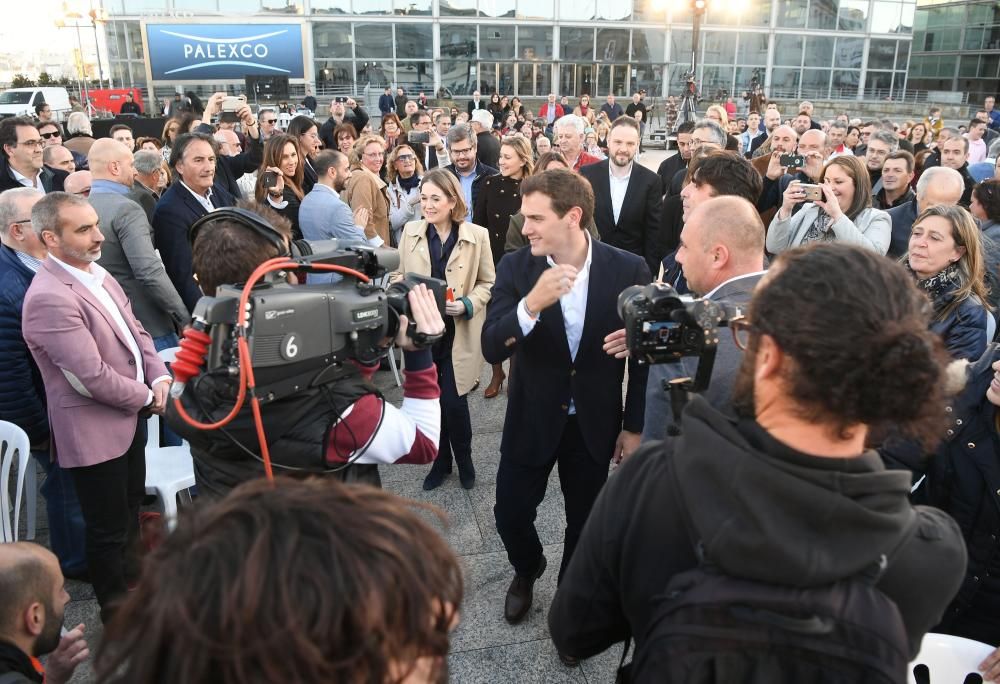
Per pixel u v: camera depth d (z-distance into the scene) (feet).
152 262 11.70
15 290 9.07
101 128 40.22
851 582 2.64
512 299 7.59
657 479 3.13
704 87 92.63
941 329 8.30
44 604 5.38
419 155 23.30
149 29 79.15
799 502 2.58
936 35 108.68
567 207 6.98
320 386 4.46
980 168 21.27
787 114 87.66
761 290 2.91
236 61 81.97
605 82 90.99
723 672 2.58
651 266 15.52
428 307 4.59
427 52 87.66
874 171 18.66
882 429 2.92
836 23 92.48
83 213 7.76
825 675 2.51
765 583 2.64
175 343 12.70
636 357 4.32
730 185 7.43
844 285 2.65
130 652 1.86
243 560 1.84
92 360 7.55
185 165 12.50
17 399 9.21
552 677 7.73
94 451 7.80
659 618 2.84
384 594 1.88
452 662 7.92
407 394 5.12
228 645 1.73
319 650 1.76
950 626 6.57
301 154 16.62
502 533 8.21
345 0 84.33
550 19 87.97
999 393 5.81
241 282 4.48
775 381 2.79
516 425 7.75
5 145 16.35
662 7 88.58
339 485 2.21
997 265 9.72
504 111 68.59
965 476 6.15
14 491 11.93
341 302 4.26
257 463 4.48
